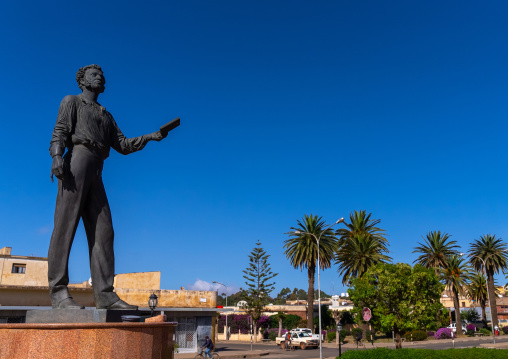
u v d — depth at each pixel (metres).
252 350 39.78
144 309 34.22
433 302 26.38
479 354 17.05
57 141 6.86
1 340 5.52
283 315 60.00
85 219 7.26
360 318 27.73
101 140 7.33
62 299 6.67
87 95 7.46
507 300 89.75
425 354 17.00
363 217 51.31
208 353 27.91
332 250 50.38
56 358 5.42
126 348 5.68
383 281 26.20
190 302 37.16
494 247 57.50
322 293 118.06
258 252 57.94
